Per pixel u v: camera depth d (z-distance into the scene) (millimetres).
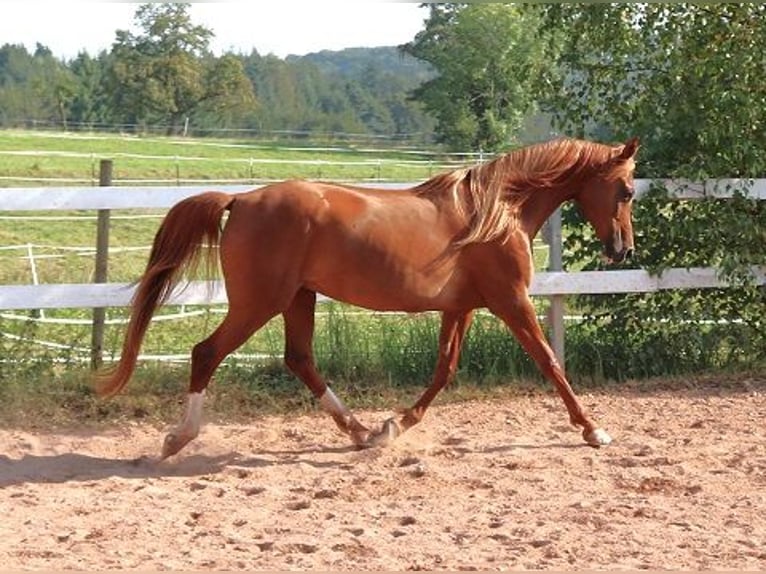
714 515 6441
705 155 10664
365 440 8148
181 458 7785
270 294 7508
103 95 62938
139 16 63156
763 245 10695
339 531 6008
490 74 40188
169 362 9852
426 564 5445
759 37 10719
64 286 8992
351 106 79812
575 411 8172
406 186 9867
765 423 8906
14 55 82500
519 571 5340
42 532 5934
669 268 10414
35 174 30719
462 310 8164
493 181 8078
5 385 8930
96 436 8375
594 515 6352
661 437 8484
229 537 5859
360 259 7629
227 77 64562
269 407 9250
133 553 5559
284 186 7676
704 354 10789
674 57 10773
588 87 11180
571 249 11281
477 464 7664
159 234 7598
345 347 9969
